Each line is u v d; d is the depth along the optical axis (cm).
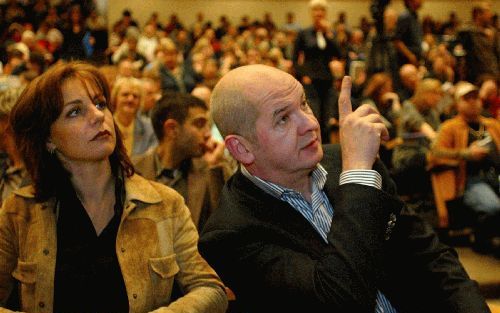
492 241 375
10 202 140
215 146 244
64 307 134
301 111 127
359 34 1197
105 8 1523
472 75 710
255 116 125
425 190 423
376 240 114
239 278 128
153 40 1128
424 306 136
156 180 232
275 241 126
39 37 1105
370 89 496
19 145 139
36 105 135
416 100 471
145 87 426
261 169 130
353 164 120
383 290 135
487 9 739
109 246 139
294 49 562
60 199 139
